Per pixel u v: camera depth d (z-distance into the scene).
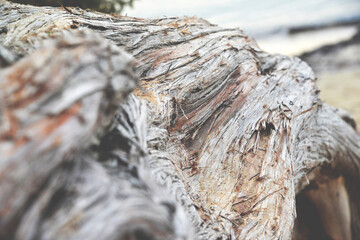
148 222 1.32
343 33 15.79
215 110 3.62
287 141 3.55
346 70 12.63
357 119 8.99
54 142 1.16
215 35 4.24
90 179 1.37
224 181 3.16
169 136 3.13
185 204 2.38
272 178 3.21
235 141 3.43
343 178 4.91
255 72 4.09
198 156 3.29
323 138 4.50
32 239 1.14
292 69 4.61
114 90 1.45
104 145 1.70
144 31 3.74
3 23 3.26
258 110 3.69
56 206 1.25
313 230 5.46
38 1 4.56
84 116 1.26
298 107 4.02
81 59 1.31
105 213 1.27
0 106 1.18
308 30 16.30
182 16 4.81
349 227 5.04
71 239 1.19
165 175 2.38
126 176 1.56
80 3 4.88
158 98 3.21
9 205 1.09
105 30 3.49
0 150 1.08
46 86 1.21
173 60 3.66
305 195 5.22
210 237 2.46
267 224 2.91
